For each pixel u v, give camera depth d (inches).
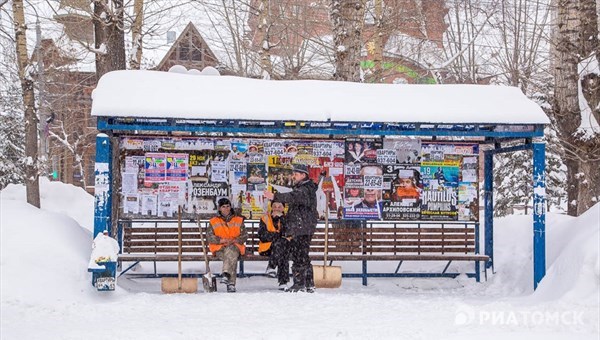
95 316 350.0
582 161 519.8
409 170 502.6
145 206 483.2
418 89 474.9
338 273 463.2
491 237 505.4
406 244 501.4
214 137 490.0
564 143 532.4
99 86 443.8
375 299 401.1
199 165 488.7
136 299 396.2
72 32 655.8
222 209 454.0
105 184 424.5
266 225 470.3
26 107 629.0
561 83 532.1
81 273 418.9
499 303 383.6
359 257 474.6
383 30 874.8
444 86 478.9
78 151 1781.5
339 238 499.5
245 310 364.8
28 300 377.7
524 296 434.3
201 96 442.6
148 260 452.1
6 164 1401.3
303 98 451.8
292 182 494.3
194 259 453.4
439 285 492.4
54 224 456.8
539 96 786.8
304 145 497.4
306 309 367.9
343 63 593.3
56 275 408.8
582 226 454.3
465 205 504.4
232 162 491.5
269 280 491.5
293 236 439.8
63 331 302.7
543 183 449.1
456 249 503.2
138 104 425.7
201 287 478.9
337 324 322.3
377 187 500.7
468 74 990.4
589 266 387.5
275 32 980.6
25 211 463.8
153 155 485.4
